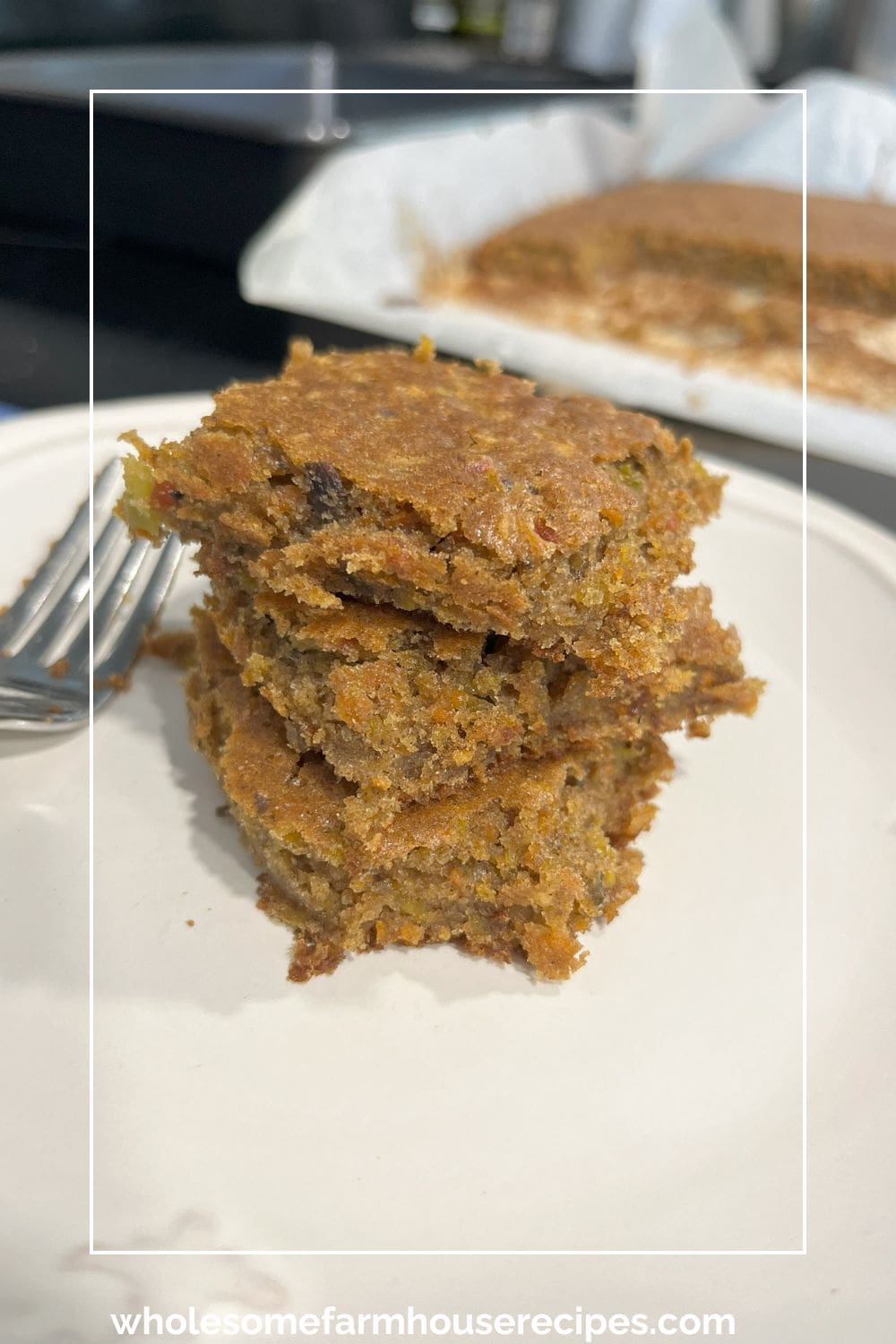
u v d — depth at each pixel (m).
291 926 0.14
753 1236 0.11
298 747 0.14
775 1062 0.12
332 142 0.37
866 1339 0.10
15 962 0.13
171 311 0.31
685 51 0.42
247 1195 0.11
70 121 0.33
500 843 0.13
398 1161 0.12
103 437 0.20
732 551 0.19
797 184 0.43
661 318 0.36
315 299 0.34
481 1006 0.13
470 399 0.15
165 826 0.15
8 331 0.28
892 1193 0.11
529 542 0.12
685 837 0.15
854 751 0.16
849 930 0.14
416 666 0.13
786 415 0.29
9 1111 0.12
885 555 0.19
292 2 0.54
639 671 0.13
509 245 0.38
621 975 0.13
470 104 0.45
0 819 0.14
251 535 0.13
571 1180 0.11
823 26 0.49
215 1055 0.12
